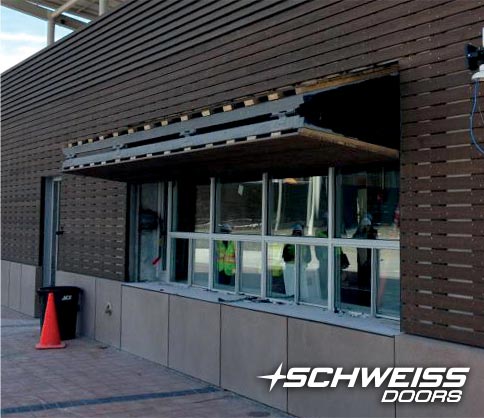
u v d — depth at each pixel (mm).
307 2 6348
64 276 10773
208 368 7113
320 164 6359
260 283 7402
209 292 7969
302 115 4598
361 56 5711
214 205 8211
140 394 6637
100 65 10023
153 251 9406
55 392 6688
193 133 5867
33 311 12078
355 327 5434
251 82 7004
